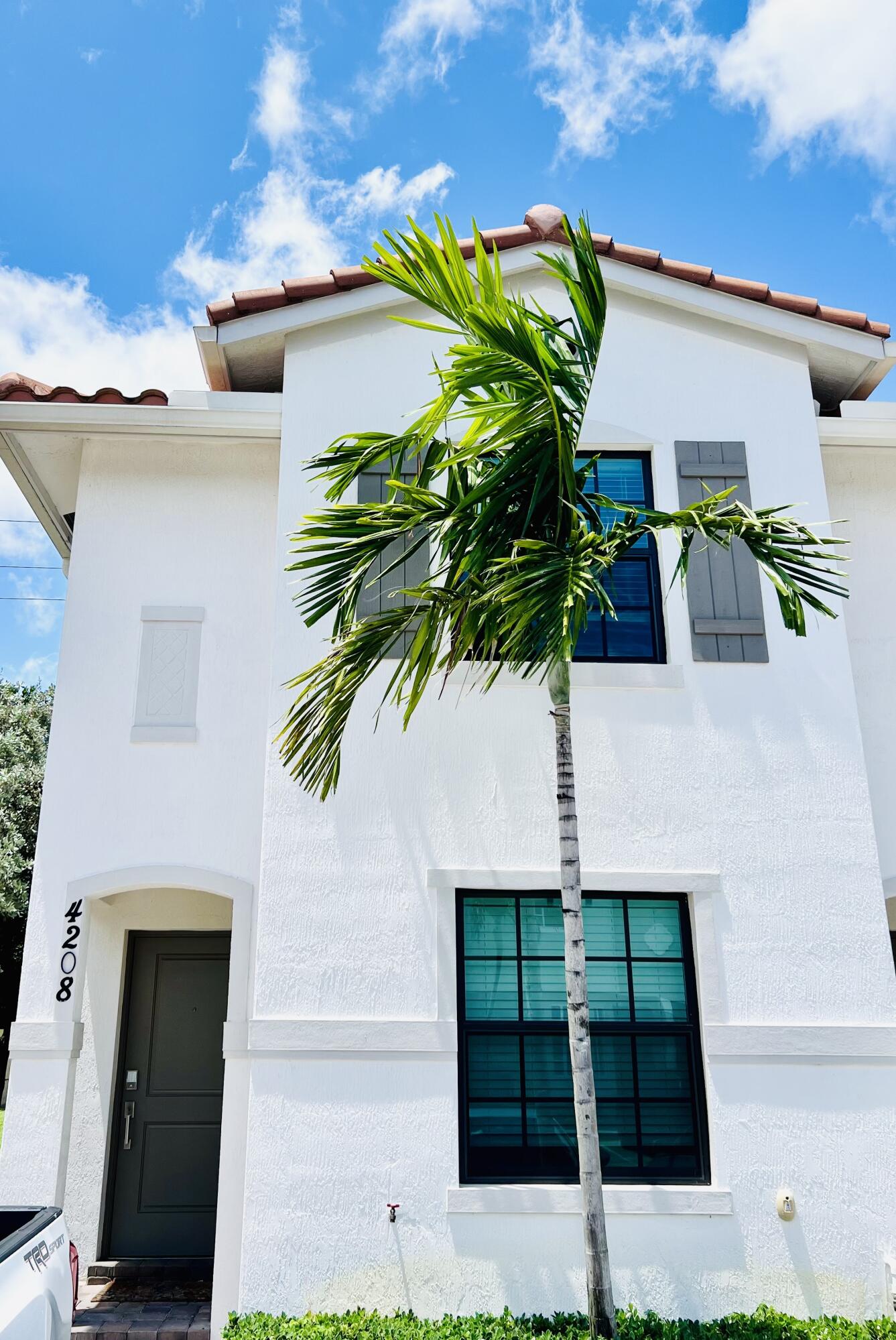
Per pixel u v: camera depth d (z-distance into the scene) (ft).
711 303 25.62
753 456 25.04
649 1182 20.54
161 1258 26.40
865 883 22.16
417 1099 20.49
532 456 17.85
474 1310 19.36
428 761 22.54
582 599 17.20
